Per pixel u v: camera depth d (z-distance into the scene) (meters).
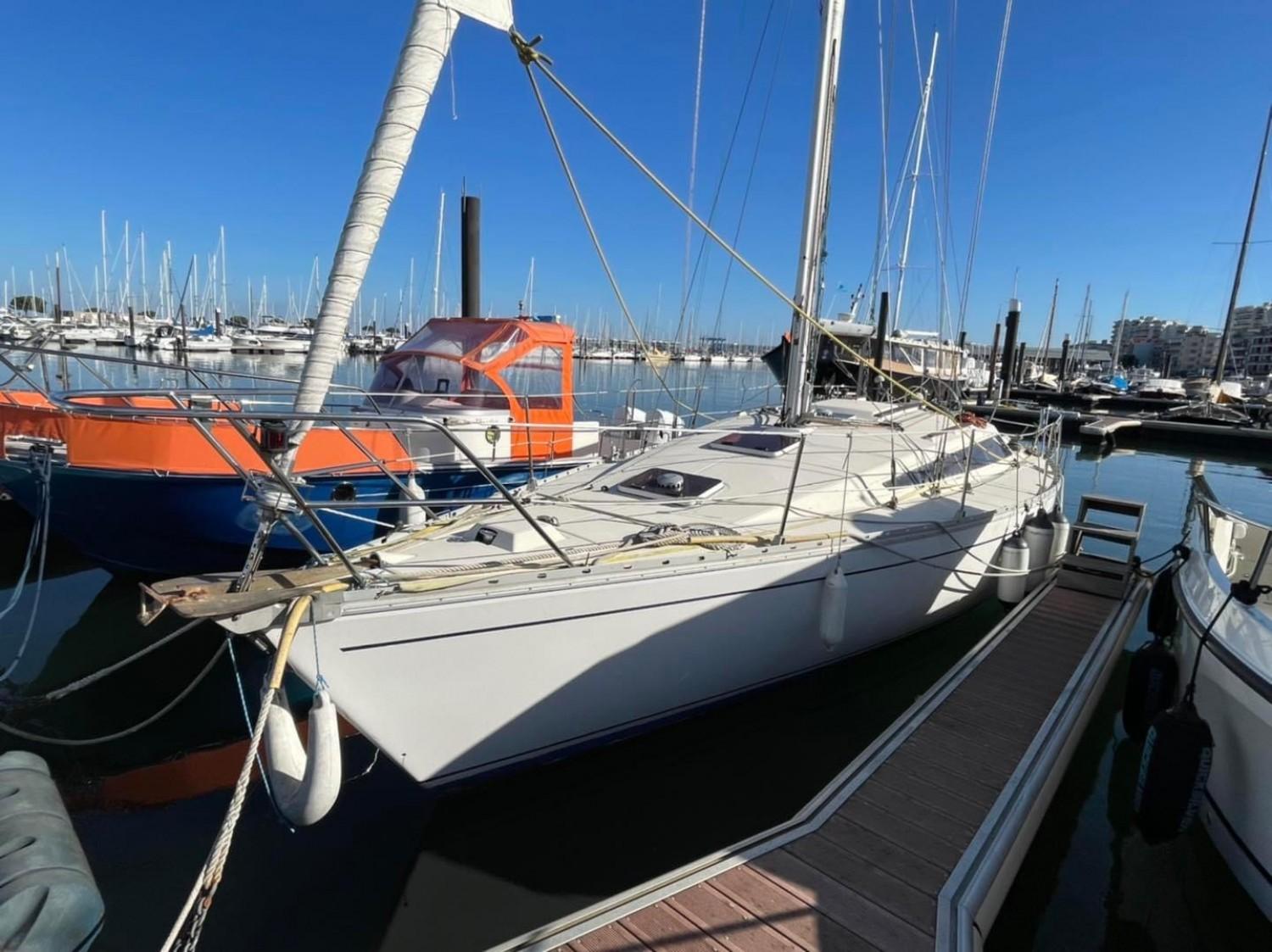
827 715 4.96
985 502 6.06
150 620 2.71
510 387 8.16
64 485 6.09
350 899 3.37
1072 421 23.84
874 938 2.70
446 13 2.89
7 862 2.26
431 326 8.88
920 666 5.76
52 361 14.87
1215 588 4.00
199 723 5.00
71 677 5.54
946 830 3.27
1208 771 3.40
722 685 4.21
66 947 2.23
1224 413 24.70
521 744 3.55
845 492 4.76
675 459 5.66
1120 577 6.41
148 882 3.50
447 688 3.25
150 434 6.07
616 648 3.68
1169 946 3.20
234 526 6.34
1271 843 3.11
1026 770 3.71
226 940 3.14
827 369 18.36
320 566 3.20
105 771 4.48
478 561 3.59
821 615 4.42
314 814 2.74
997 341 30.61
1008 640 5.34
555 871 3.50
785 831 3.26
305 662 2.90
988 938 3.20
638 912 2.80
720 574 3.94
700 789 4.11
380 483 7.01
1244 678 3.24
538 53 3.29
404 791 4.11
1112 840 3.90
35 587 7.12
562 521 4.43
